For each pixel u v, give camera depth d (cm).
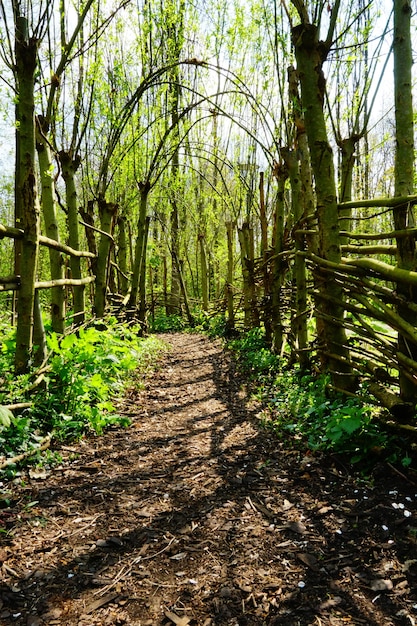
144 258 942
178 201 1301
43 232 1016
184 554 200
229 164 854
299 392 403
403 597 166
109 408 380
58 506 242
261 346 694
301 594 172
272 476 271
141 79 750
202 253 1359
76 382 366
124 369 534
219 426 371
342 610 162
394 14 282
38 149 464
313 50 332
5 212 1711
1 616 164
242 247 856
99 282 680
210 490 259
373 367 317
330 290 353
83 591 178
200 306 1538
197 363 682
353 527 211
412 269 274
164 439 346
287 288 609
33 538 212
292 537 208
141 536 215
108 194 962
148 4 716
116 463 300
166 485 268
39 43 318
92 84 591
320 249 365
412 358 277
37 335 367
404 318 282
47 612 167
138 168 894
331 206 346
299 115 461
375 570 181
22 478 269
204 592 175
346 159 492
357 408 289
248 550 200
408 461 248
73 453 312
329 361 367
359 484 248
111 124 685
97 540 212
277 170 577
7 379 333
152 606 169
